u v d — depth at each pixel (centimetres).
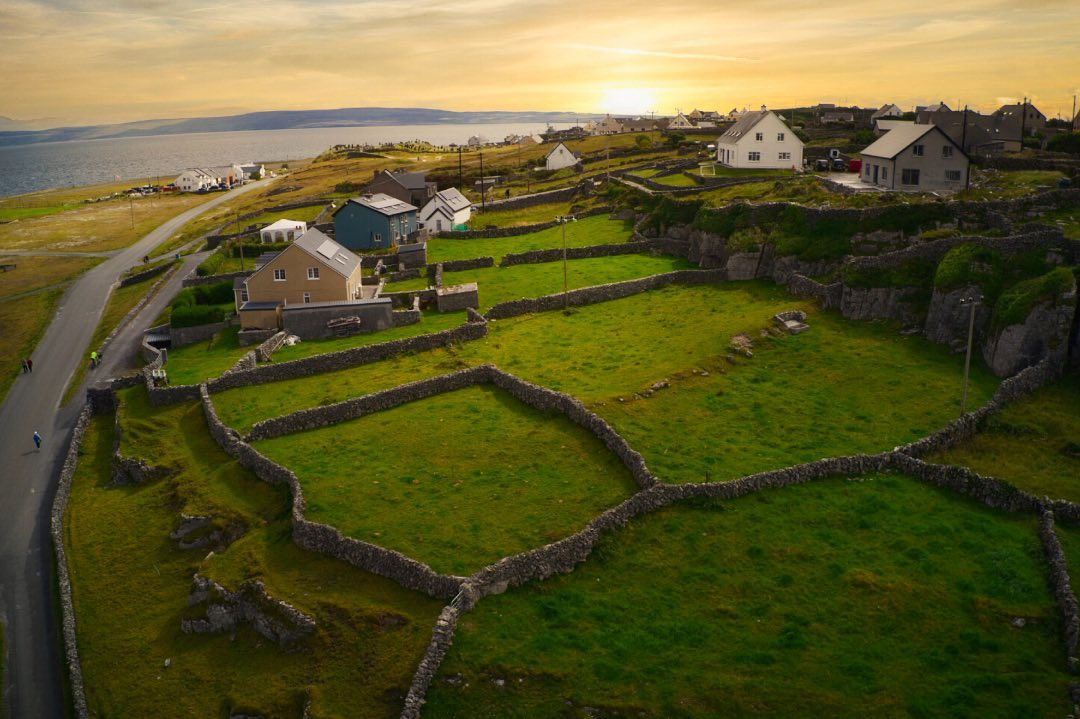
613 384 6038
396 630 3803
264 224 15200
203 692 3859
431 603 3925
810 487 4619
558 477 4875
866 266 7088
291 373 7056
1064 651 3366
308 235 9356
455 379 6362
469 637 3662
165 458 6012
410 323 8281
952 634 3509
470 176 18362
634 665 3475
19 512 6038
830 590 3816
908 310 6688
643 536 4275
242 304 8706
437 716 3362
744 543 4175
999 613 3584
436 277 9688
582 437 5322
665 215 10388
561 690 3381
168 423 6550
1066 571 3775
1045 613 3569
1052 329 5638
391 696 3494
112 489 6000
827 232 7869
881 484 4634
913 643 3481
